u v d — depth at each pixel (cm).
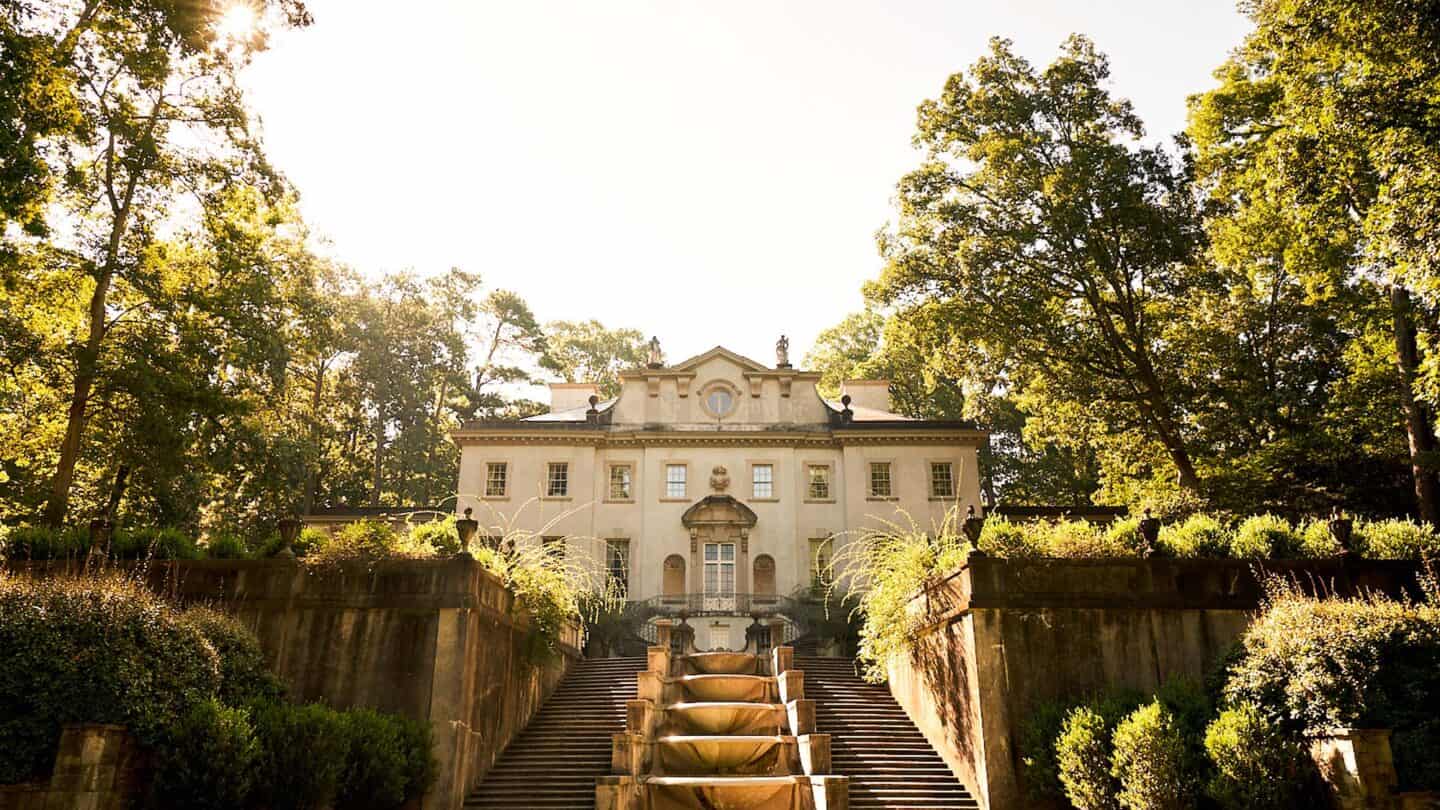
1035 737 1366
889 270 3109
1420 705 1105
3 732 1062
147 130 2083
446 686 1459
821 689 1997
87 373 2144
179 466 2436
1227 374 2912
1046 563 1498
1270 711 1185
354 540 1587
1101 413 3078
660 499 3488
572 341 5844
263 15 1709
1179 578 1492
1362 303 2300
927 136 3180
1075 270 2964
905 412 4825
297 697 1465
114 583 1328
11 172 1372
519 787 1536
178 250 2562
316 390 4341
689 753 1680
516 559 1809
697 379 3678
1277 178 1908
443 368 4725
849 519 3422
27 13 1458
